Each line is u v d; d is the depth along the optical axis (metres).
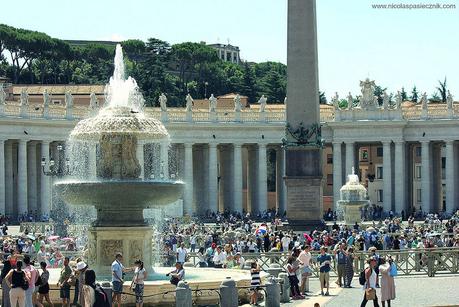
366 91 152.38
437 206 160.12
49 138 136.25
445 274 63.38
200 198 154.88
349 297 50.72
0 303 42.66
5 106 132.12
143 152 99.94
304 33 77.12
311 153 77.44
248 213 146.00
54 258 60.72
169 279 46.84
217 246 65.25
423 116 151.50
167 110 145.50
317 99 77.69
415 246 75.12
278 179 151.88
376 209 146.12
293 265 50.44
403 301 47.72
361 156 189.50
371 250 50.72
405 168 154.75
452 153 150.88
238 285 46.09
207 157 149.00
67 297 42.72
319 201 77.69
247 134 148.12
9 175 139.00
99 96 186.50
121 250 47.06
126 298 43.03
